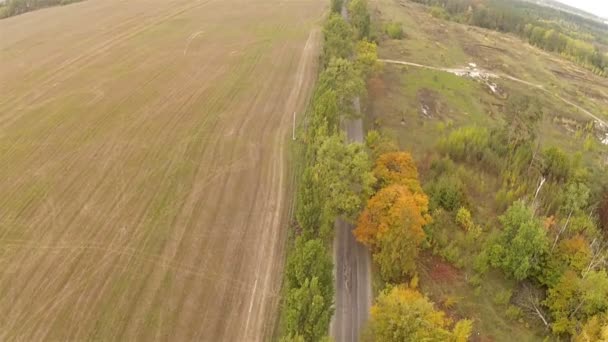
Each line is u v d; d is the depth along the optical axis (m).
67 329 45.72
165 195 65.38
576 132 105.06
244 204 64.88
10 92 92.88
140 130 81.44
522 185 73.19
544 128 104.44
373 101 101.69
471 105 108.56
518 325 52.41
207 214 62.44
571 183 74.12
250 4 173.88
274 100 96.38
